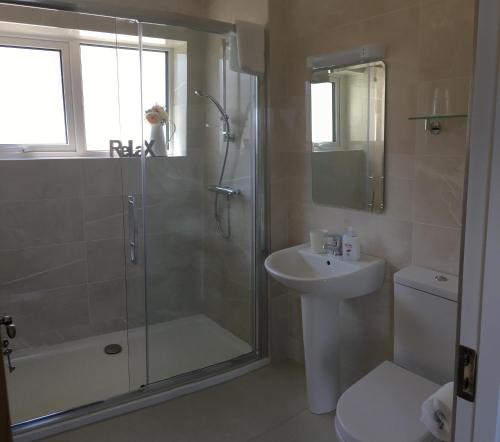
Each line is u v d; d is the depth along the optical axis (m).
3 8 2.52
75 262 2.94
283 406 2.39
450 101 1.83
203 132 2.88
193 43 2.67
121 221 3.04
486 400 0.69
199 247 2.94
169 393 2.46
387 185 2.14
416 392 1.74
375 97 2.12
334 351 2.29
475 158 0.66
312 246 2.40
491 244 0.65
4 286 2.76
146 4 2.86
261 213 2.71
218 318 3.00
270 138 2.62
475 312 0.69
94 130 3.00
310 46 2.43
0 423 0.79
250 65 2.48
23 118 2.83
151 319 2.82
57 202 2.83
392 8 2.01
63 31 2.72
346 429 1.57
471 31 1.74
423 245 2.03
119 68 2.60
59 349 2.96
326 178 2.44
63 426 2.19
